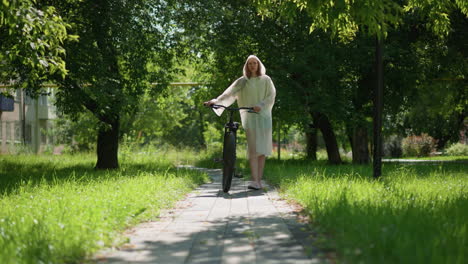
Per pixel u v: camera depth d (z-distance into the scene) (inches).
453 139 1932.8
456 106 1221.7
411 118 1750.7
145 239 198.2
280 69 864.9
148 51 715.4
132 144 1190.9
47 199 285.0
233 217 253.8
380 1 292.2
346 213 212.5
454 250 147.4
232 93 401.7
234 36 858.1
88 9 649.6
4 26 426.6
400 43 871.7
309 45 821.2
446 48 893.8
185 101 1638.8
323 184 342.3
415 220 190.5
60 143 1628.9
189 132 2293.3
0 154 1274.6
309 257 161.6
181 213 271.7
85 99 684.1
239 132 1240.8
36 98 705.6
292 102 806.5
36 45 416.8
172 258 165.3
